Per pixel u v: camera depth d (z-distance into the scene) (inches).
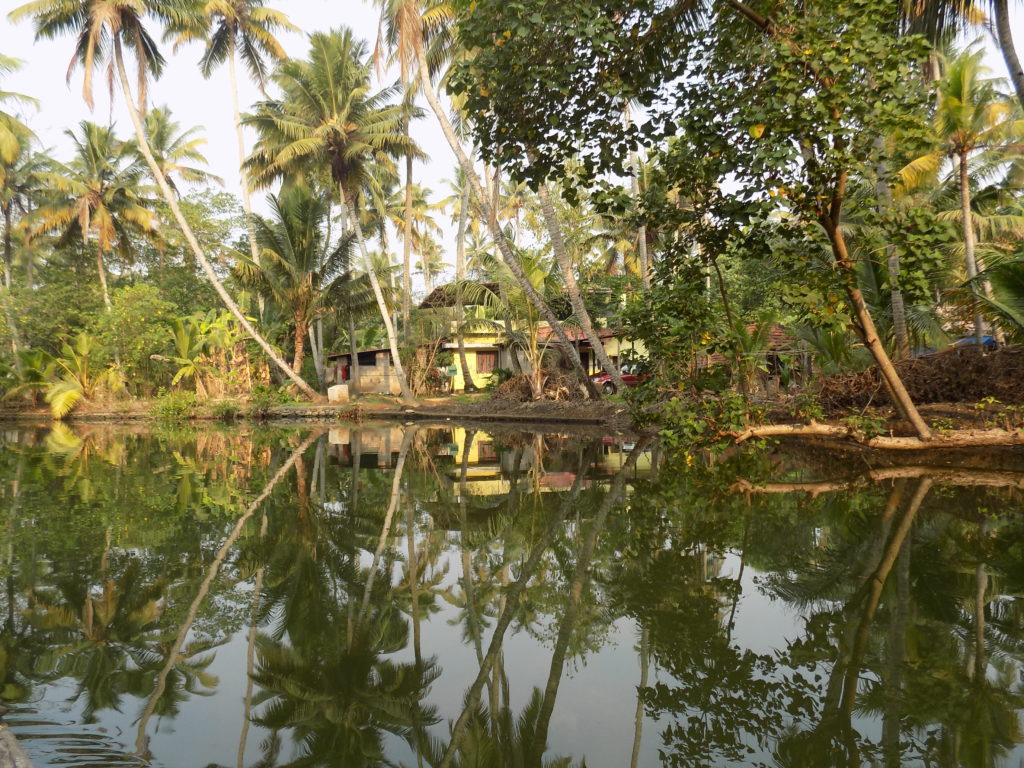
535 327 839.1
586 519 249.9
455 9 614.9
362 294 1054.4
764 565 184.7
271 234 990.4
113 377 1006.4
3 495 303.4
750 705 107.6
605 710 107.0
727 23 283.0
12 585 168.2
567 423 737.0
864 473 341.7
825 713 104.0
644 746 95.6
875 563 183.0
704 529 227.3
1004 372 459.2
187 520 250.4
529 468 406.0
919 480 315.3
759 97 259.0
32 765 86.5
